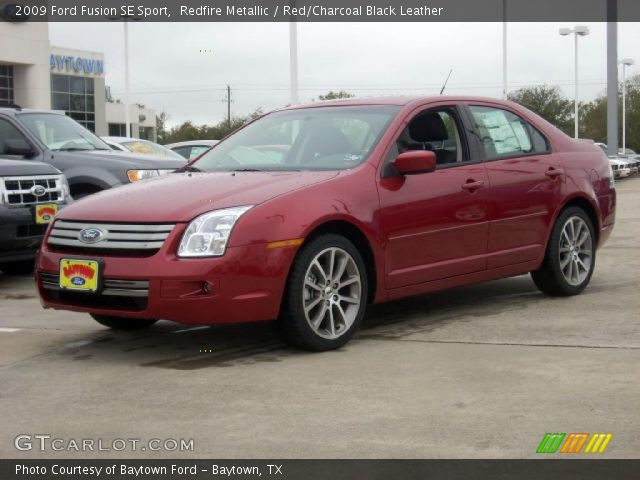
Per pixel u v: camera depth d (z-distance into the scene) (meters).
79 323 6.71
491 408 4.24
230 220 5.18
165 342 5.93
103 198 5.69
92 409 4.43
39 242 8.72
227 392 4.66
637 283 7.86
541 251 6.93
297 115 6.67
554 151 7.20
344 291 5.70
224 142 6.77
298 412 4.27
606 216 7.57
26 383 4.95
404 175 5.99
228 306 5.13
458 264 6.30
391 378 4.83
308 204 5.42
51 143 10.66
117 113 63.72
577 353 5.28
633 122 76.38
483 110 6.82
